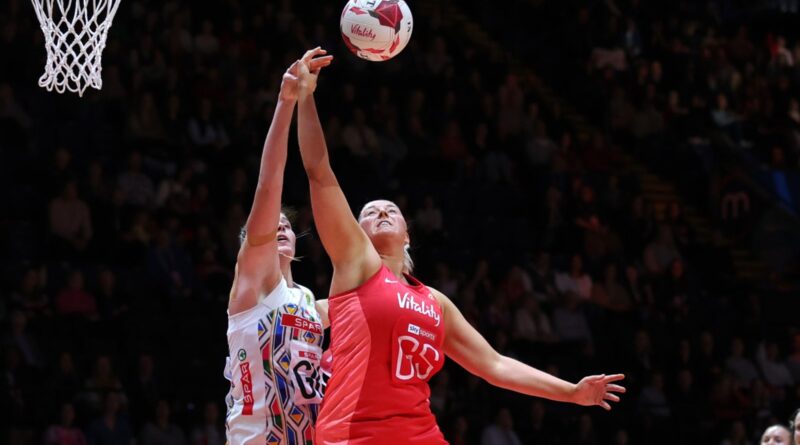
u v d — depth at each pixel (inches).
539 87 1400.1
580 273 1061.8
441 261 1030.4
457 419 851.4
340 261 342.6
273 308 352.2
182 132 1034.1
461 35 1437.0
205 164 1007.6
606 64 1374.3
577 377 983.0
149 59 1074.1
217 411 813.2
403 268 370.0
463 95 1238.3
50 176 949.2
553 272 1051.3
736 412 989.8
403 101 1210.0
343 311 337.1
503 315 979.9
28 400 784.9
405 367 332.2
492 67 1309.1
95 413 792.9
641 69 1364.4
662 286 1097.4
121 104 1037.8
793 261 1216.8
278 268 355.9
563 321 1007.6
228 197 1000.2
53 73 466.0
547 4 1448.1
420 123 1178.0
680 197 1279.5
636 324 1049.5
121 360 845.2
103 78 1041.5
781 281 1215.6
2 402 776.9
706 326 1084.5
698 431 967.0
